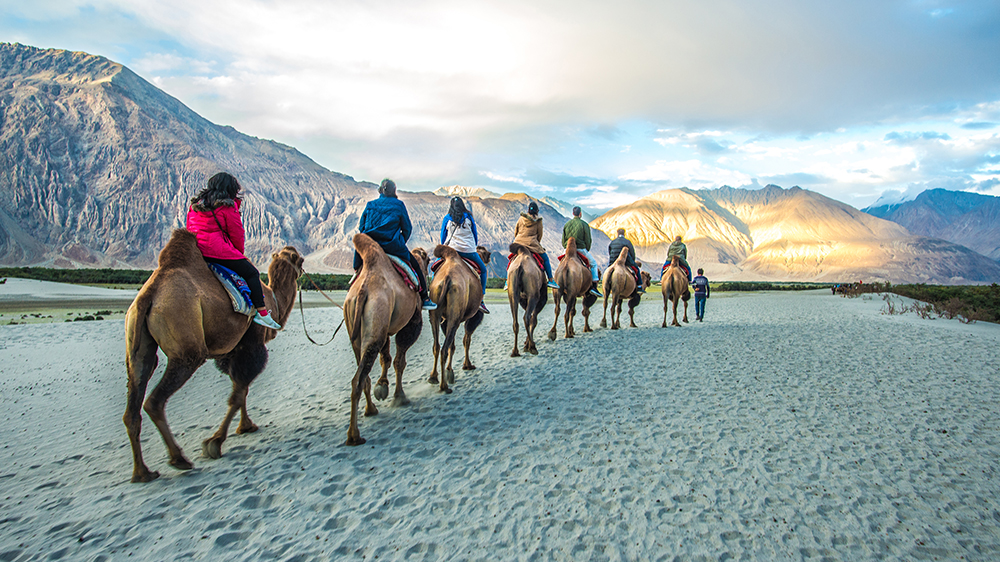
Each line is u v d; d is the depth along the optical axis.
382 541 4.14
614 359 11.09
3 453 6.12
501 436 6.43
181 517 4.53
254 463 5.73
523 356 11.69
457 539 4.16
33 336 16.16
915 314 24.20
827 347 12.71
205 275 5.48
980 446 5.94
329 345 14.74
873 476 5.20
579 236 14.86
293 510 4.64
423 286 7.80
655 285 72.19
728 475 5.24
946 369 9.98
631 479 5.17
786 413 7.16
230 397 6.14
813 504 4.66
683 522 4.38
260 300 5.97
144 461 5.89
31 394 8.98
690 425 6.70
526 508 4.63
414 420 7.14
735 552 3.97
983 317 20.97
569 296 13.83
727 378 9.23
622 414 7.18
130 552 4.01
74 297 34.31
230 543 4.14
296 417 7.48
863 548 4.03
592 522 4.39
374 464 5.64
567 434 6.46
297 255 7.27
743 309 29.69
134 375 5.05
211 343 5.54
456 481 5.19
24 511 4.65
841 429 6.52
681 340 13.95
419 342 14.59
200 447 6.26
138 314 4.94
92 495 4.95
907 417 6.96
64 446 6.36
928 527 4.30
